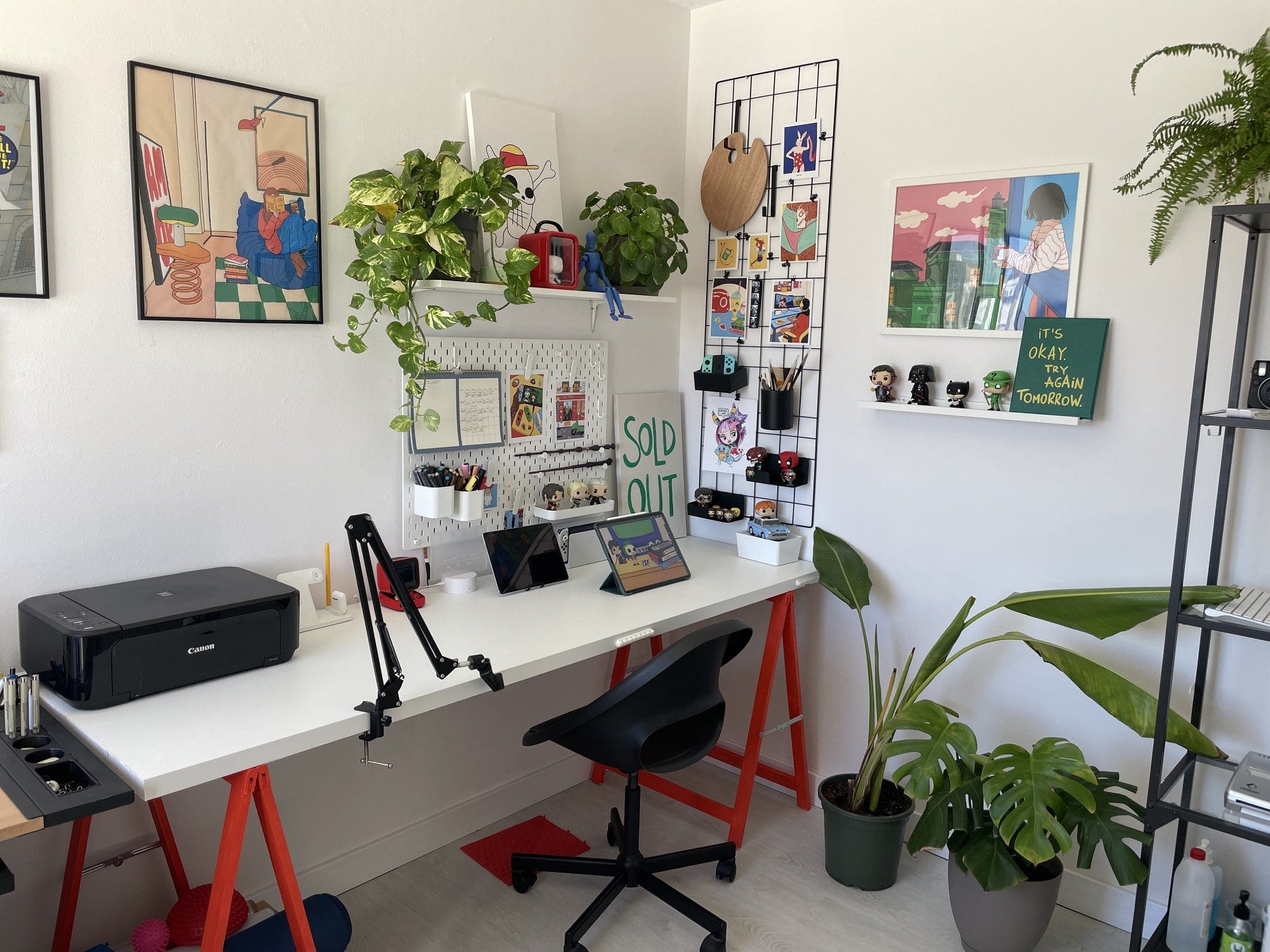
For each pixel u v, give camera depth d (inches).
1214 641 89.1
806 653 118.8
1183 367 88.0
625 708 81.5
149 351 76.3
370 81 88.7
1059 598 89.5
